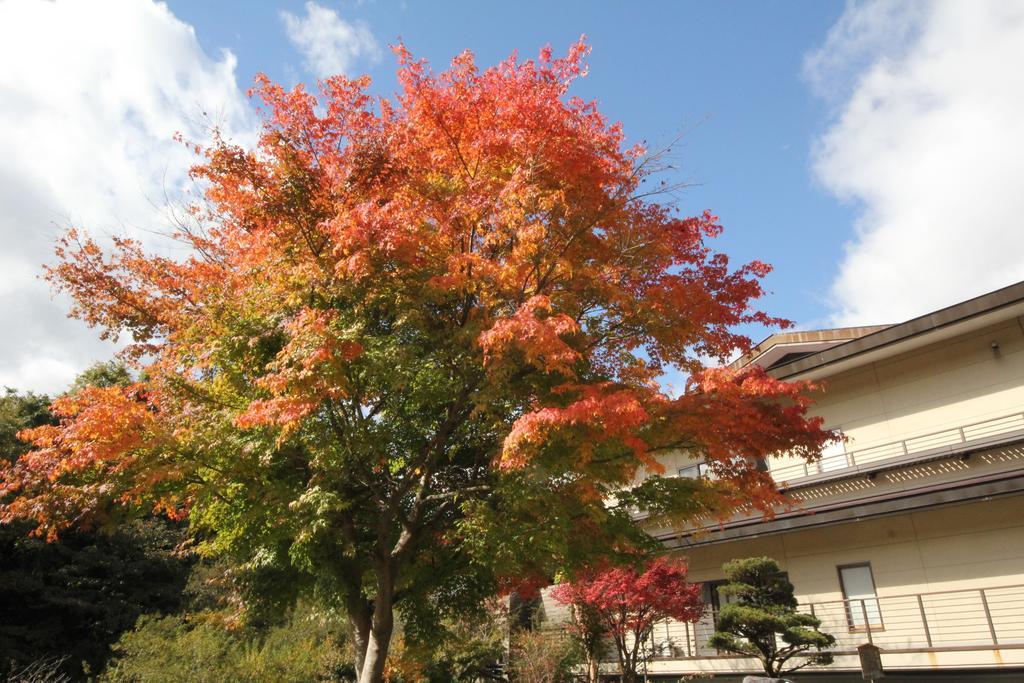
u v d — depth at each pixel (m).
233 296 8.40
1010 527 13.64
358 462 8.66
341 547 9.88
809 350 19.94
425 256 7.89
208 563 23.73
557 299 7.97
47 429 7.74
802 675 15.45
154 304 9.16
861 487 16.55
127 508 9.08
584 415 6.29
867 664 11.53
